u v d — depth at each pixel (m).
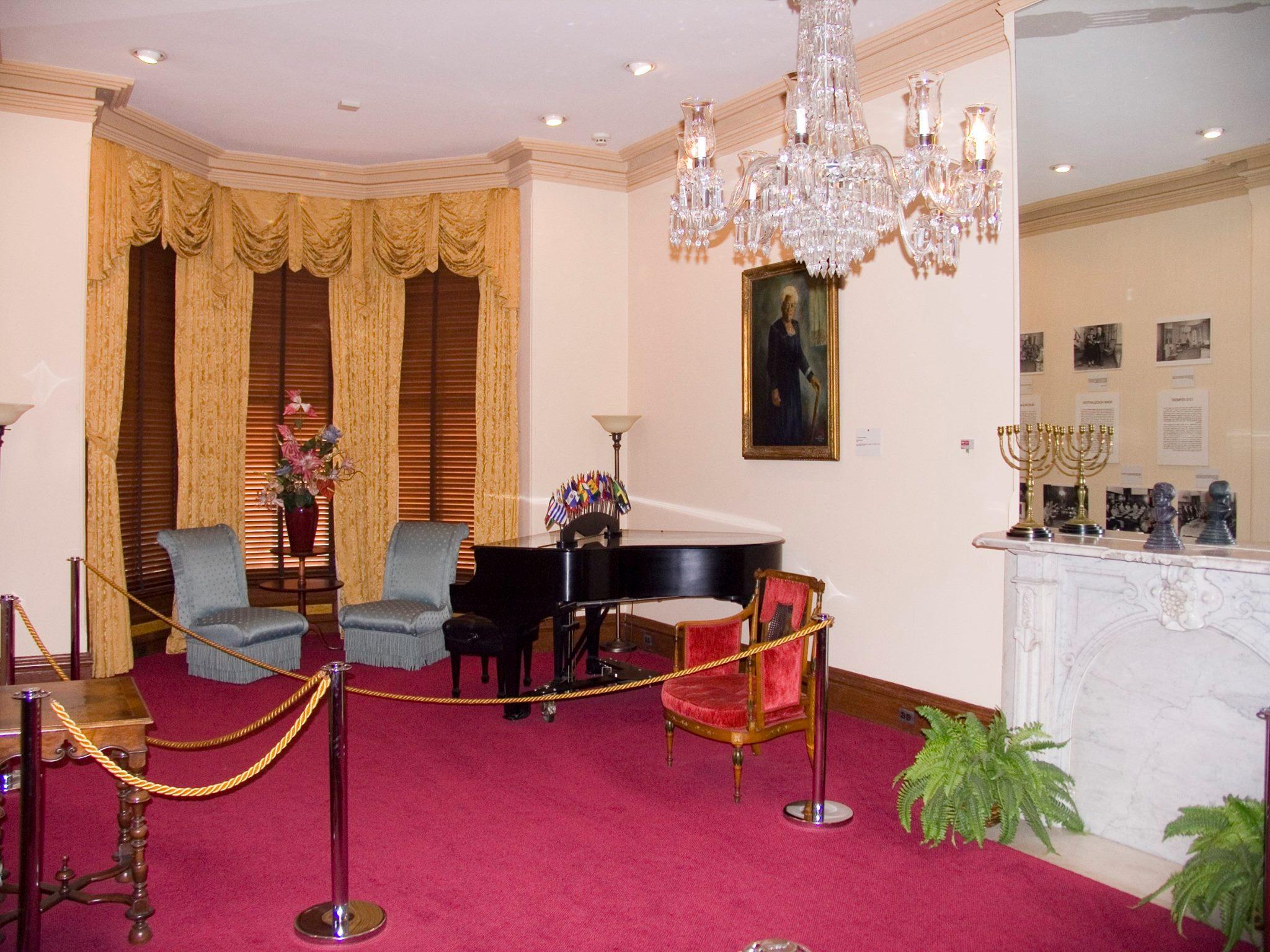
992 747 3.76
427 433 7.60
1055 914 3.16
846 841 3.74
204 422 7.05
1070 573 3.85
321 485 6.87
